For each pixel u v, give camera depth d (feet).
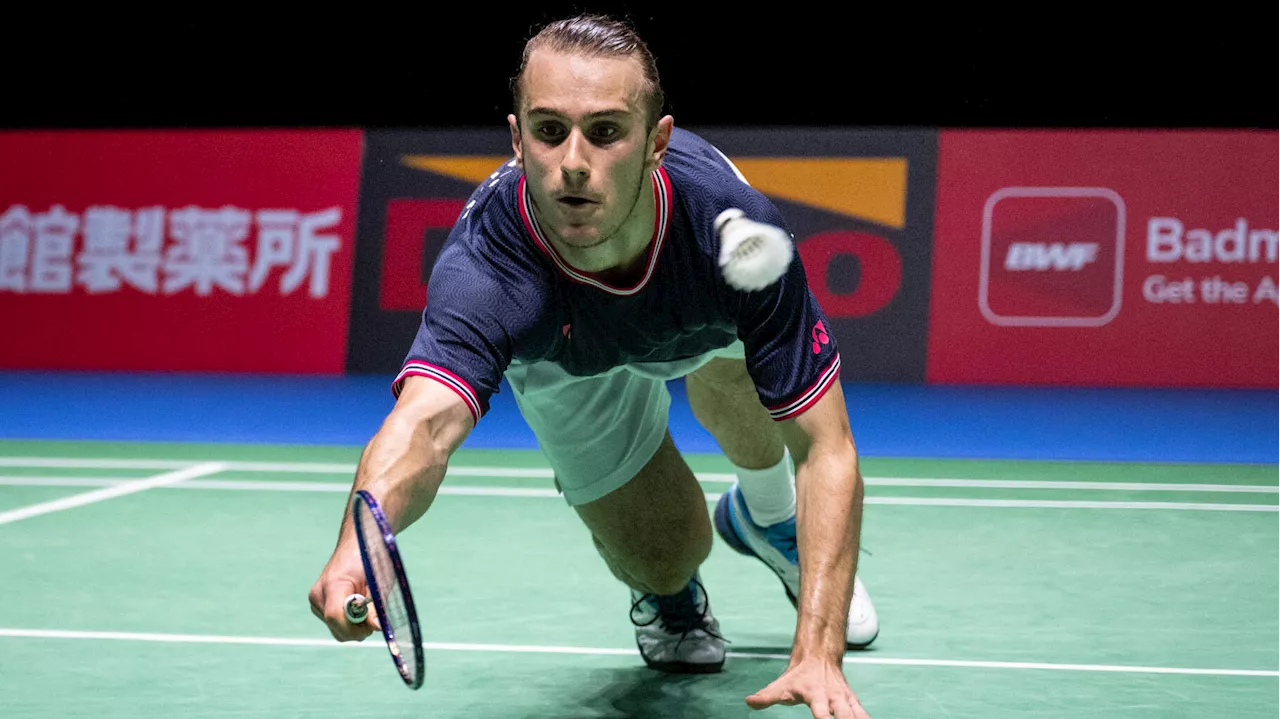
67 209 72.33
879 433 50.31
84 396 61.21
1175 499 37.01
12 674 20.48
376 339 69.46
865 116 80.43
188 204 71.36
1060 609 24.89
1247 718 18.56
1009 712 18.80
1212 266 63.62
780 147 66.69
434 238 68.85
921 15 79.00
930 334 65.51
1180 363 63.93
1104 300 64.39
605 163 14.85
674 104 80.84
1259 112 77.56
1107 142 64.39
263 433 50.88
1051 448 47.11
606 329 16.84
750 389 20.54
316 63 83.15
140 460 44.19
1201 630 23.41
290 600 25.58
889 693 19.71
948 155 65.51
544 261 16.16
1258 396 61.26
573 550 30.25
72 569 28.07
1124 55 78.07
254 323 70.54
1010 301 65.00
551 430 19.66
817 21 79.46
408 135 69.41
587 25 15.12
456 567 28.45
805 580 15.40
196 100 84.23
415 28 81.92
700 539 20.59
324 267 70.03
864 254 66.03
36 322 72.28
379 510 11.99
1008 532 32.35
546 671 21.07
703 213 16.33
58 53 84.07
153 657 21.56
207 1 82.64
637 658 21.84
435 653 22.03
